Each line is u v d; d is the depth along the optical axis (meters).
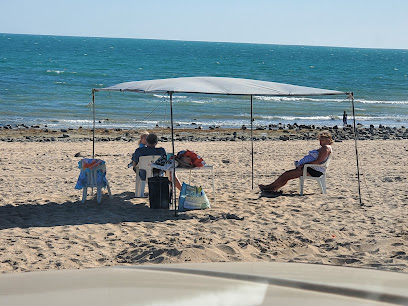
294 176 9.95
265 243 6.77
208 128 28.88
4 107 34.16
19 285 1.40
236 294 1.32
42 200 9.39
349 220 8.02
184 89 8.02
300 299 1.29
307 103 43.34
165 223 7.86
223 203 9.24
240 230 7.44
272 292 1.34
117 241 6.94
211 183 11.48
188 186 8.90
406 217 8.20
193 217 8.23
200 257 6.11
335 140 22.05
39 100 38.34
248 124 30.84
